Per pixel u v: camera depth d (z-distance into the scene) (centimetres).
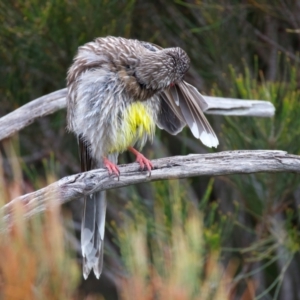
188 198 1118
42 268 365
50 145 1383
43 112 990
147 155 1313
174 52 835
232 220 1198
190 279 368
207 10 1208
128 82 830
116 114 836
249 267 1266
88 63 845
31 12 1105
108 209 1373
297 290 1517
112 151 873
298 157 759
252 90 1045
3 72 1245
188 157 759
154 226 960
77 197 736
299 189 1334
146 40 1335
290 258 1063
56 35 1134
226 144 1068
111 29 1151
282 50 1305
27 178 1366
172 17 1338
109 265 1409
